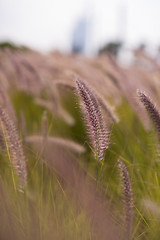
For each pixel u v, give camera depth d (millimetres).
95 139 732
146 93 727
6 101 957
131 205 725
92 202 757
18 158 779
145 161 945
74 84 731
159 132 732
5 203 759
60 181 796
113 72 1386
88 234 747
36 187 833
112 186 835
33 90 1702
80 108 746
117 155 860
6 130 773
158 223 769
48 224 762
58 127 1202
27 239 744
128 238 729
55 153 838
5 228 751
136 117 1096
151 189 842
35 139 937
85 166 863
